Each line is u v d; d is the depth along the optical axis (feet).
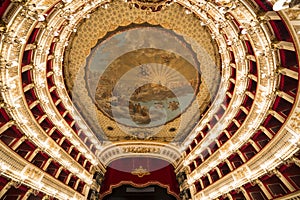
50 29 46.52
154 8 65.82
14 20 32.83
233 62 59.62
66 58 71.82
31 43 44.52
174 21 69.77
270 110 44.57
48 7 38.17
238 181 57.98
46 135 59.36
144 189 98.07
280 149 42.86
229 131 66.69
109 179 99.14
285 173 44.52
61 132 68.49
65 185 68.54
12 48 36.83
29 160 53.88
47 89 58.49
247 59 48.42
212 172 74.43
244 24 39.11
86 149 84.64
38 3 34.65
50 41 50.65
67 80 76.07
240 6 35.88
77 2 47.39
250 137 53.62
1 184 45.32
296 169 42.68
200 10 53.01
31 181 52.11
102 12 66.80
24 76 49.42
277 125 46.14
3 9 30.96
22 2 31.24
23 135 50.26
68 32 59.72
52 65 61.21
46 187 58.44
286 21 29.45
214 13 47.85
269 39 35.60
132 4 65.10
